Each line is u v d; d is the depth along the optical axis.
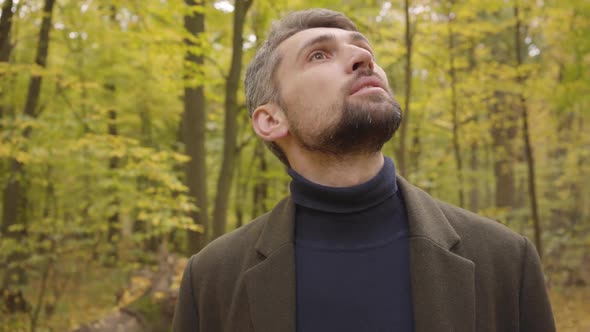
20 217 7.25
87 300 6.61
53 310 5.82
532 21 7.08
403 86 9.77
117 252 8.00
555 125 8.78
